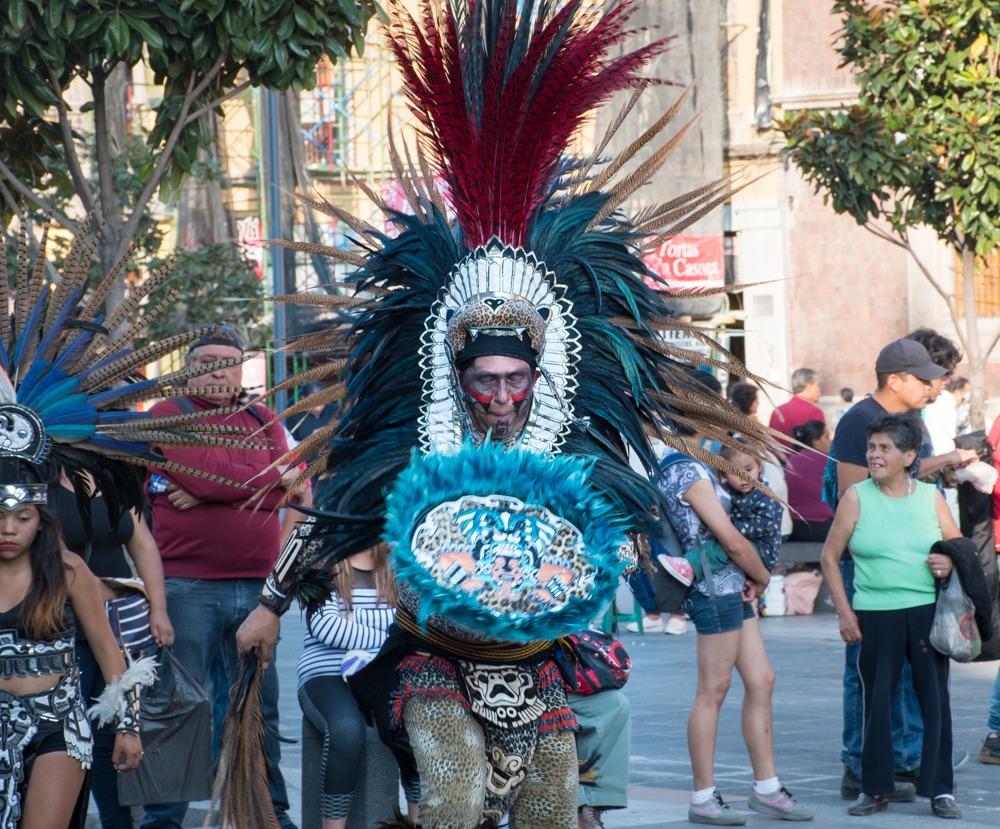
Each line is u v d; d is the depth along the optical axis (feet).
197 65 32.96
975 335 71.72
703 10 98.17
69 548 25.05
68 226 31.37
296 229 88.63
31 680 19.85
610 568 15.75
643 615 60.34
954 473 36.60
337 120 99.25
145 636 25.26
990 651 31.60
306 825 24.16
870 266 102.12
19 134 34.96
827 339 103.40
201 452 28.68
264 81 33.42
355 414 16.78
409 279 16.84
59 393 19.80
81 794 20.57
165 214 98.58
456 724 15.96
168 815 26.37
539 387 16.40
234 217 100.83
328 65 99.14
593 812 24.97
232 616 29.30
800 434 63.77
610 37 16.52
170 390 20.26
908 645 30.04
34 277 20.33
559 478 15.75
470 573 15.48
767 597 63.46
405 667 16.20
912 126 67.72
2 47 30.66
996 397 98.58
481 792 16.02
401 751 16.96
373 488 16.75
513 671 16.21
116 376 20.20
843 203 70.38
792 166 102.83
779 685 46.03
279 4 31.86
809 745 37.24
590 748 24.79
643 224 17.81
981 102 66.59
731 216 105.29
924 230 100.12
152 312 20.66
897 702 31.58
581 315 16.90
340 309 18.51
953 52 66.64
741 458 30.27
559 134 16.56
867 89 68.95
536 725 16.29
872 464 30.63
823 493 34.63
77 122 83.46
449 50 16.51
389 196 46.03
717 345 17.63
